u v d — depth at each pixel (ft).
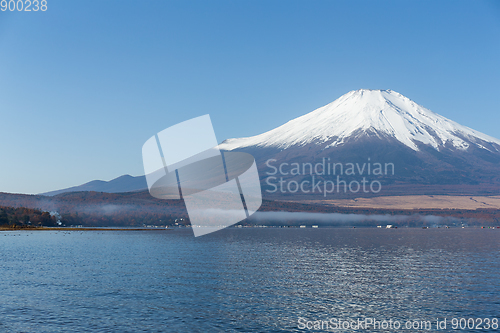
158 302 157.89
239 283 199.82
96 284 193.16
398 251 403.34
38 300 159.53
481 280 215.51
